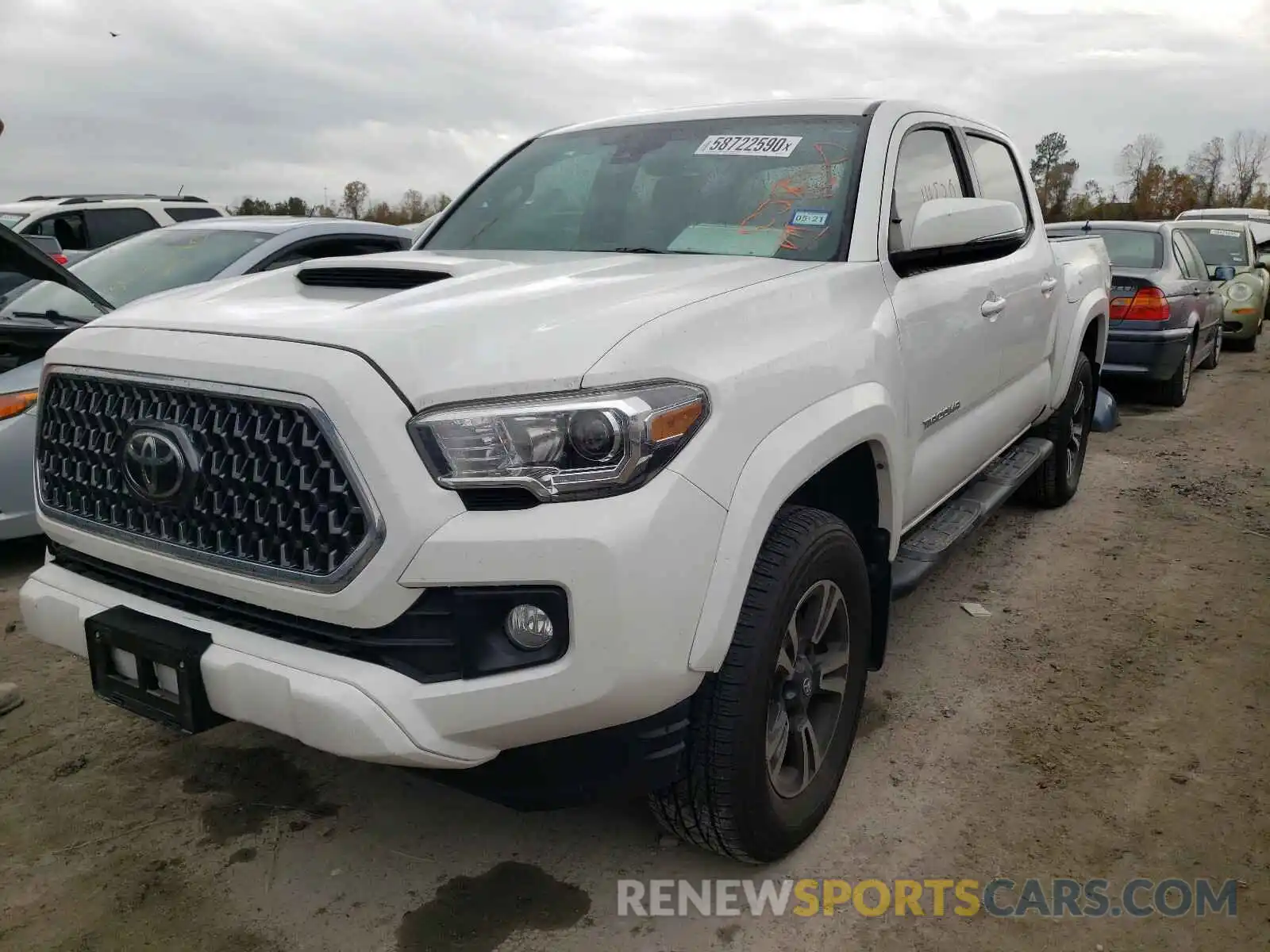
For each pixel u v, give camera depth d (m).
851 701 2.77
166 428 2.14
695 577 2.03
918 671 3.67
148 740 3.22
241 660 2.05
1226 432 7.93
